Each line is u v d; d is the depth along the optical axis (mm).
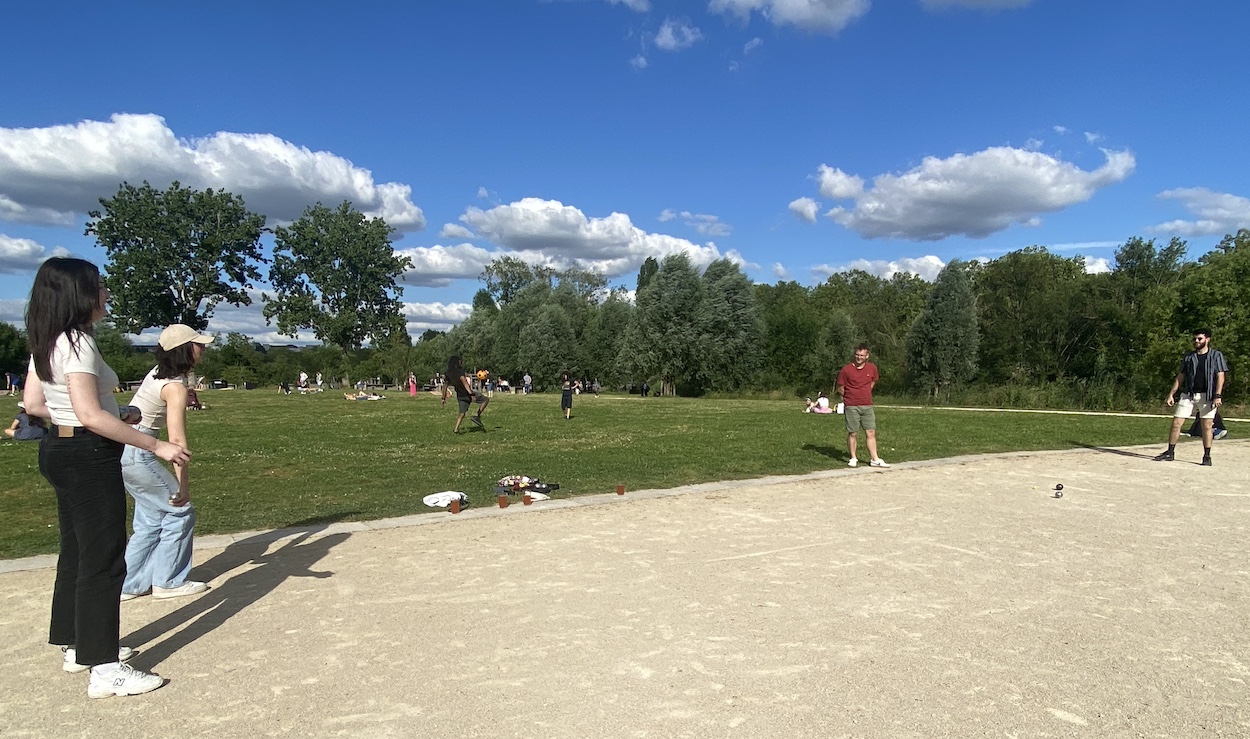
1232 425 19438
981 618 4535
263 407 31344
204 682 3729
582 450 13648
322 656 4023
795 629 4355
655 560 5902
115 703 3518
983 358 48312
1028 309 47125
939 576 5430
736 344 49156
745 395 48688
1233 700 3441
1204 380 11180
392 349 70062
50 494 9492
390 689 3604
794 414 25172
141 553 5055
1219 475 10219
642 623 4473
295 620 4602
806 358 51219
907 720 3238
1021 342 46938
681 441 15180
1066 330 45656
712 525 7172
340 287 64438
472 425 20172
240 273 59906
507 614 4660
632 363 51500
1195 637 4230
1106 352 43656
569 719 3273
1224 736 3104
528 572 5586
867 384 11000
